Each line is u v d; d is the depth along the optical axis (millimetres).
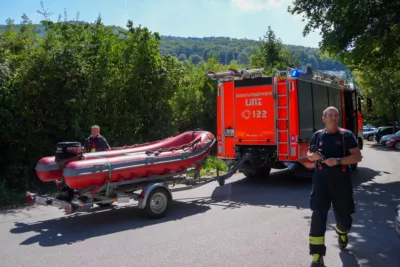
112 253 5504
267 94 10688
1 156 10672
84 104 11773
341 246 5516
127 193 7582
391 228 6578
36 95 11016
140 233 6496
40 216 7922
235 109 11258
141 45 13148
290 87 10281
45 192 10336
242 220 7215
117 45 13172
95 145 9031
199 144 8758
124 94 12891
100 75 11914
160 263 5070
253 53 32312
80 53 11781
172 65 14523
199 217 7516
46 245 5949
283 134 10445
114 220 7426
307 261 5066
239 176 13195
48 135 11586
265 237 6105
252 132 10969
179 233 6430
